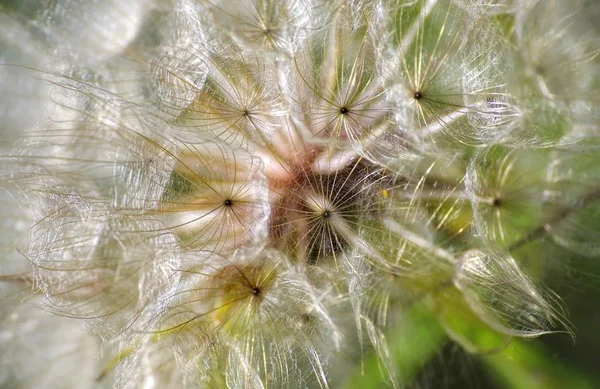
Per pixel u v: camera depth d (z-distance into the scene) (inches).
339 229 5.2
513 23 5.5
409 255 5.3
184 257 5.1
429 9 5.3
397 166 5.2
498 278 5.3
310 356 5.3
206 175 5.2
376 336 5.4
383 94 5.2
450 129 5.2
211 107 5.3
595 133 5.5
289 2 5.3
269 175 5.3
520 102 5.3
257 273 5.1
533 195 5.4
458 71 5.2
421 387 5.5
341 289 5.3
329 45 5.3
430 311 5.5
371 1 5.3
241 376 5.1
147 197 5.2
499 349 5.5
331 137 5.2
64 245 5.3
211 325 5.1
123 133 5.3
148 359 5.3
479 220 5.2
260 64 5.3
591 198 5.5
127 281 5.1
